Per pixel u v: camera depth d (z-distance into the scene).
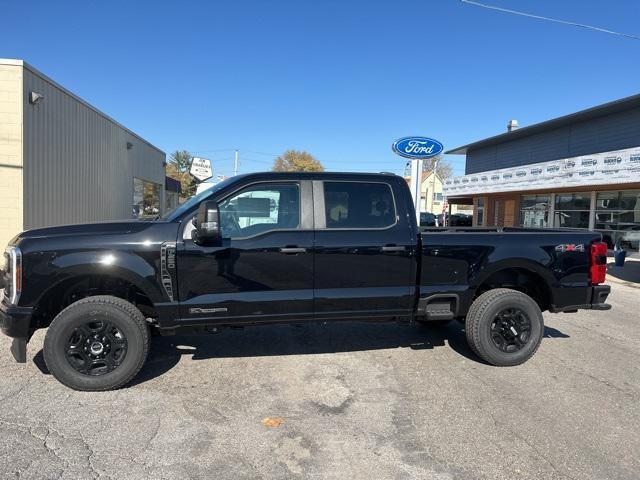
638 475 3.09
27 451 3.24
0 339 5.74
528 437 3.57
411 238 4.95
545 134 24.56
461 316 5.34
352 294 4.80
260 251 4.55
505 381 4.70
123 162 16.17
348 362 5.18
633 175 15.73
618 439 3.56
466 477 3.04
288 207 4.75
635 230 18.06
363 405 4.09
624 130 19.66
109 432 3.53
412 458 3.25
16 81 8.88
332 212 4.82
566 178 18.83
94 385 4.23
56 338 4.17
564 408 4.09
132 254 4.30
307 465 3.14
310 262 4.68
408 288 4.95
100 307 4.22
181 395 4.23
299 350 5.57
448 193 30.23
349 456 3.26
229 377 4.68
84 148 12.38
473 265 5.07
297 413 3.91
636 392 4.46
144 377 4.65
